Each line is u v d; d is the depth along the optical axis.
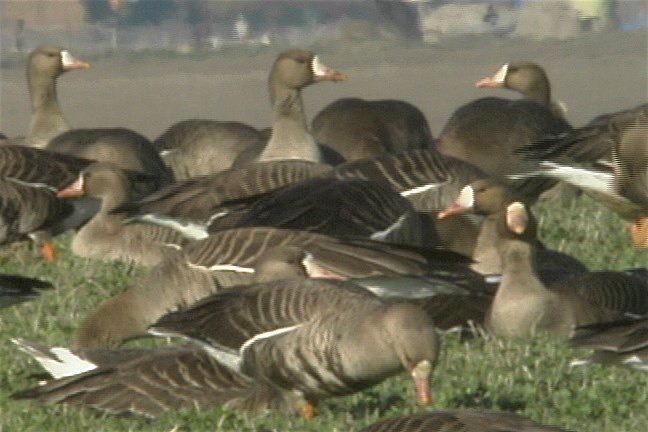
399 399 12.98
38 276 17.88
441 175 19.09
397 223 16.83
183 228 18.58
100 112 47.12
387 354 11.70
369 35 63.97
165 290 15.22
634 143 19.91
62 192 20.30
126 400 12.66
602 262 18.55
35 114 25.66
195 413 12.30
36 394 12.70
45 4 65.50
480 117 23.00
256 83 53.66
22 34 63.97
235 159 23.38
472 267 16.75
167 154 24.94
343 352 11.86
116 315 15.32
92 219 19.62
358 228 16.52
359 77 54.97
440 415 10.06
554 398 12.84
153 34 64.88
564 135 20.89
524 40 63.16
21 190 20.38
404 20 64.12
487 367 13.61
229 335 12.32
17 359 14.29
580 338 12.59
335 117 23.78
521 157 21.73
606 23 63.69
